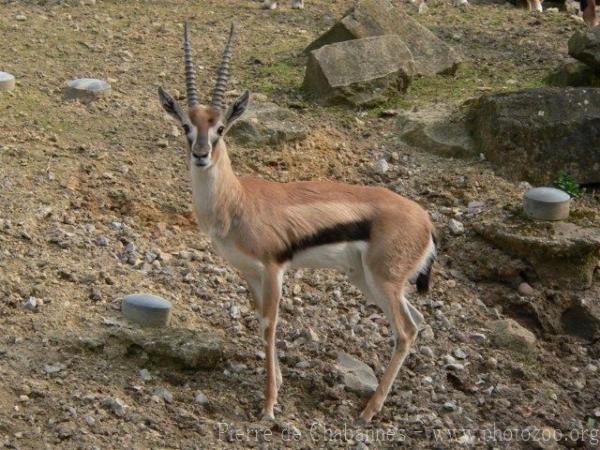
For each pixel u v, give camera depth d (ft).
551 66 67.36
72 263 44.37
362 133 58.39
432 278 48.60
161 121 57.26
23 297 41.63
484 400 41.96
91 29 68.90
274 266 38.17
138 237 47.50
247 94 38.99
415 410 40.63
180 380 39.65
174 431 36.94
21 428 35.42
